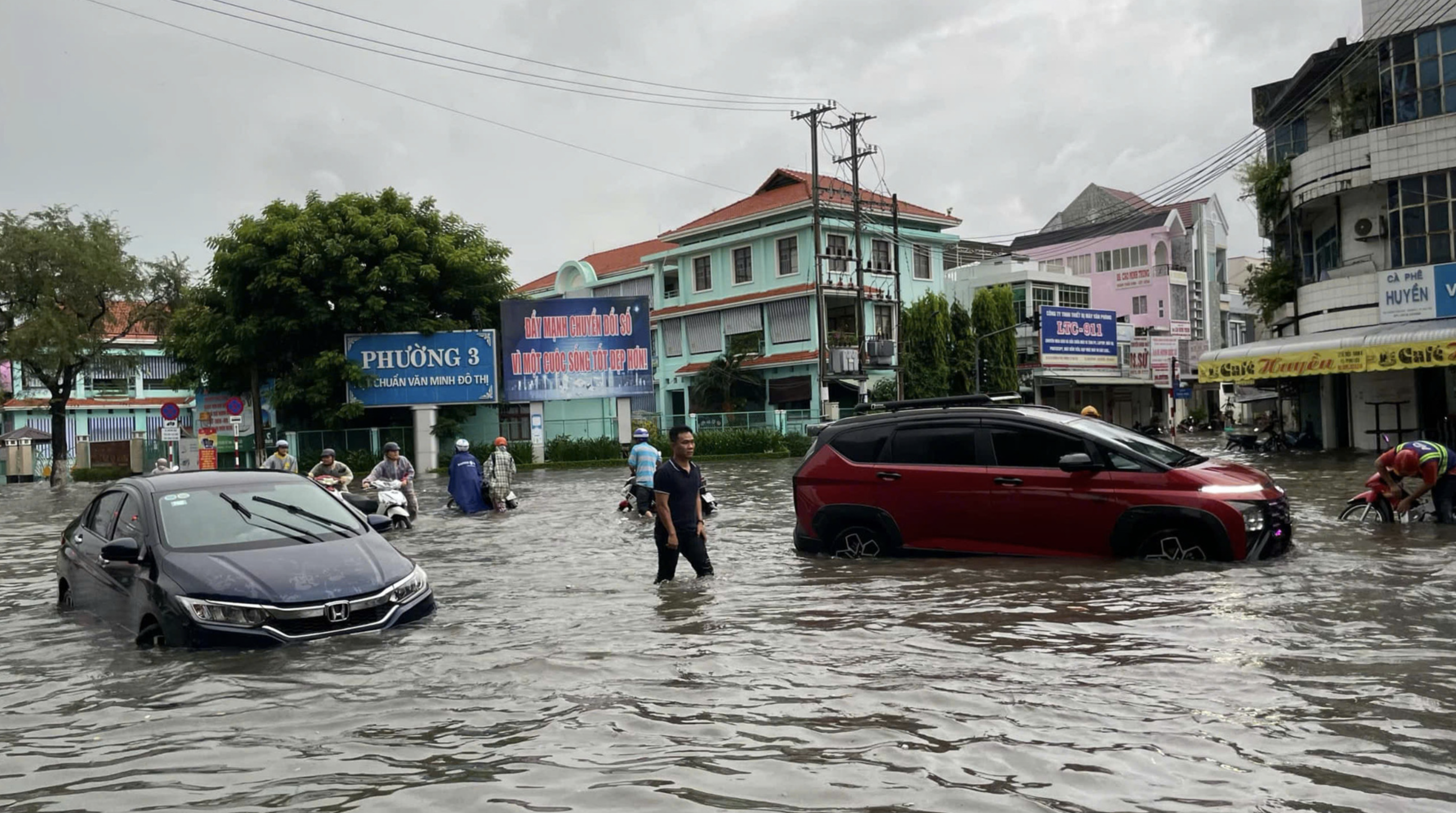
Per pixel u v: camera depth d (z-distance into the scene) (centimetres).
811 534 1067
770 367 4728
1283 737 430
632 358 3972
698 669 586
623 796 382
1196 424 6384
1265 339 3344
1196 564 879
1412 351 2406
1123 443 940
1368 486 1194
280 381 3706
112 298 4234
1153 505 895
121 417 5853
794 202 4603
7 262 3828
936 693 517
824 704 506
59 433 4044
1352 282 2639
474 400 3800
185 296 4297
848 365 4375
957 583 848
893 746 434
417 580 768
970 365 4650
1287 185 2930
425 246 3794
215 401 3991
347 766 432
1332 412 2991
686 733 462
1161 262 6375
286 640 681
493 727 484
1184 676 533
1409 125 2467
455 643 681
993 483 968
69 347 3850
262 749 462
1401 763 396
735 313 4909
